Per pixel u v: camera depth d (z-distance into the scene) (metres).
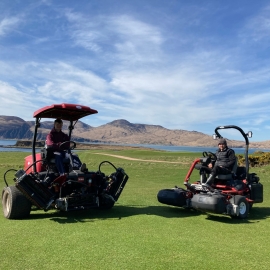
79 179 6.11
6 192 5.96
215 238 4.70
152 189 10.12
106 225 5.34
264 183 12.18
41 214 6.33
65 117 7.35
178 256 3.88
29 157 7.34
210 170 6.71
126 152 41.91
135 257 3.82
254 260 3.80
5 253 3.92
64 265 3.56
